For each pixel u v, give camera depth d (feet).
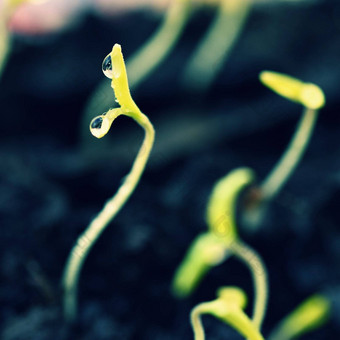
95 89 0.75
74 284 0.54
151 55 0.68
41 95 0.75
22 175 0.67
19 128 0.75
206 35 0.86
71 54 0.81
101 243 0.60
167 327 0.57
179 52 0.83
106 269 0.58
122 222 0.62
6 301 0.55
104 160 0.70
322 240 0.64
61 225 0.61
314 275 0.62
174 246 0.61
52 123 0.75
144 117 0.47
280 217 0.65
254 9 0.93
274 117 0.76
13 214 0.62
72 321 0.55
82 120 0.75
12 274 0.57
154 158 0.71
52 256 0.58
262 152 0.74
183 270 0.57
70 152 0.71
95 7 0.92
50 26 0.86
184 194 0.67
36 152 0.71
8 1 0.62
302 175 0.70
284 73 0.81
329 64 0.82
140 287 0.58
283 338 0.58
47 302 0.55
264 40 0.87
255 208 0.62
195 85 0.76
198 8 0.88
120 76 0.45
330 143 0.74
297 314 0.58
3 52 0.63
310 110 0.58
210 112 0.77
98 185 0.67
